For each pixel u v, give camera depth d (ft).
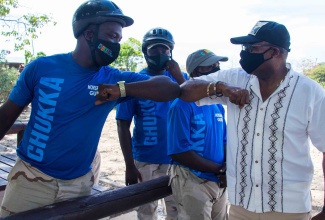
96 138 7.62
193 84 7.97
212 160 9.04
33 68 7.11
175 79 10.76
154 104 11.42
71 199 7.46
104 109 7.53
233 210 7.81
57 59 7.23
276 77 7.09
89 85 7.24
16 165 7.44
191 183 8.74
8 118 7.31
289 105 6.93
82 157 7.46
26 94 7.21
